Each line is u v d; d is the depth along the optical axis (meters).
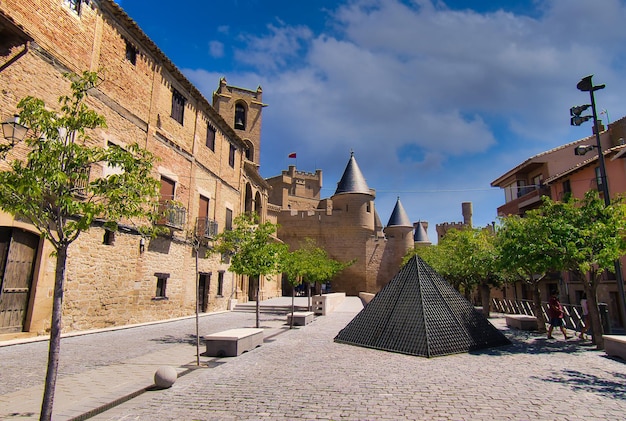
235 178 26.75
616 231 11.45
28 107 4.98
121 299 14.66
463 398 5.99
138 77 16.06
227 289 24.75
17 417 4.84
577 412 5.33
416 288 11.77
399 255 52.16
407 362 9.05
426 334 10.23
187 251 19.58
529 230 12.30
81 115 5.10
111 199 5.05
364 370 8.10
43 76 11.38
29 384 6.51
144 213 5.53
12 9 10.39
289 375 7.61
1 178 4.37
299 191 69.81
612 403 5.78
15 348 9.57
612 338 9.88
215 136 23.45
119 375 7.29
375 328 11.58
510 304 25.92
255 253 13.80
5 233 10.57
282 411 5.36
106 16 14.24
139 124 15.98
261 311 24.00
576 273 11.98
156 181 5.60
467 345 10.73
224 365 8.56
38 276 11.25
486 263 17.84
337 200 50.22
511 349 11.20
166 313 17.62
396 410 5.38
